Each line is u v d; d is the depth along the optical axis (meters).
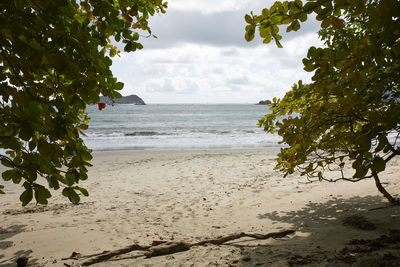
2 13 1.45
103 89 1.97
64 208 7.27
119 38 2.59
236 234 4.74
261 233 4.77
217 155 15.27
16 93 1.81
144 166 12.73
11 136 1.33
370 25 1.47
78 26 1.66
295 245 3.97
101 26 2.42
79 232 5.54
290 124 3.15
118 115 74.25
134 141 24.14
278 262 3.39
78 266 3.96
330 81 2.15
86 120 3.14
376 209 5.22
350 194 6.75
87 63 1.78
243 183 9.22
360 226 4.39
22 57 1.65
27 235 5.39
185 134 29.92
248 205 6.96
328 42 4.56
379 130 1.57
